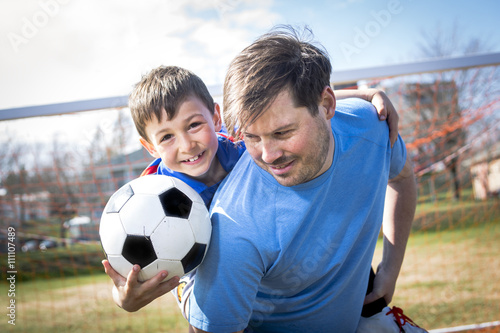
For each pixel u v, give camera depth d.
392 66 2.82
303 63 1.13
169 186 1.33
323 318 1.51
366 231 1.47
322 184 1.26
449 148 7.04
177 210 1.28
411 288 4.86
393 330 1.66
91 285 6.73
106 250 1.28
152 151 1.83
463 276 5.24
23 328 4.37
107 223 1.29
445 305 4.10
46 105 2.61
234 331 1.29
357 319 1.61
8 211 7.86
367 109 1.50
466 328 3.18
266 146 1.11
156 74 1.70
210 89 2.52
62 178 8.58
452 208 9.12
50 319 4.70
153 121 1.62
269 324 1.58
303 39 1.27
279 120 1.07
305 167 1.15
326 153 1.18
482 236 8.16
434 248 7.35
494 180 8.85
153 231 1.24
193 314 1.32
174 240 1.24
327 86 1.21
